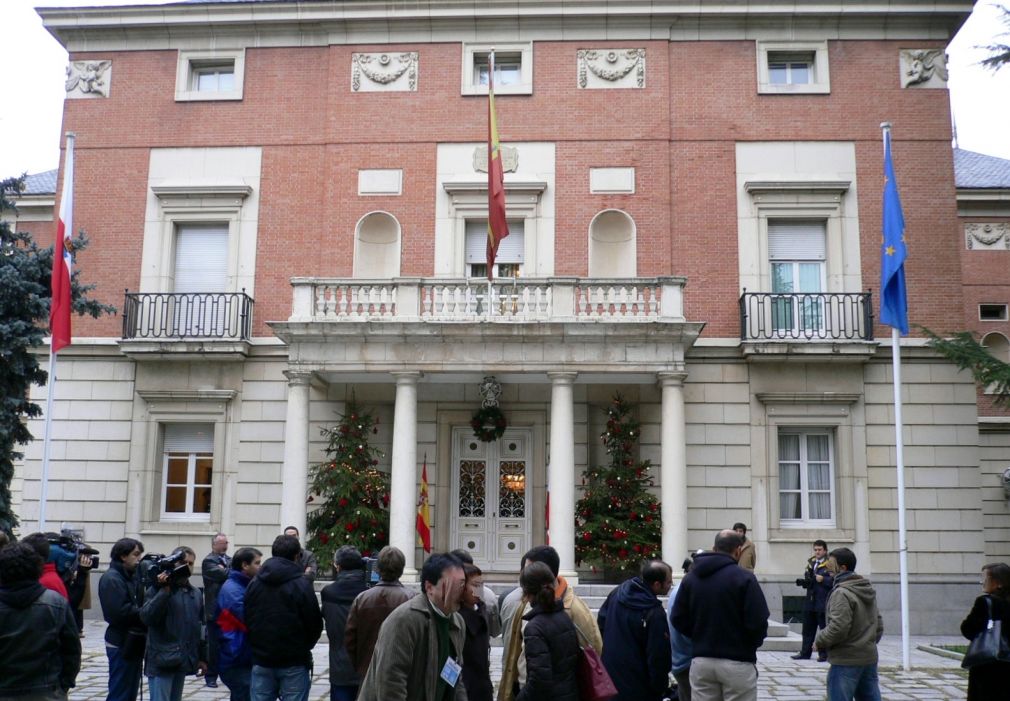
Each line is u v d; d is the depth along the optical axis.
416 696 4.89
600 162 19.62
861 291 19.06
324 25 20.31
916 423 18.61
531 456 19.22
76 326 19.77
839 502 18.47
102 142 20.45
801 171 19.52
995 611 6.95
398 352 17.28
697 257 19.27
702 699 6.52
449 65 20.16
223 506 18.98
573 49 20.06
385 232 19.83
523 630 5.78
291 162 20.11
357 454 18.25
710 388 18.80
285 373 17.45
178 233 20.30
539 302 17.47
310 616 7.27
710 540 18.31
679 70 19.95
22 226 24.53
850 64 19.81
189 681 11.32
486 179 19.59
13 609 5.60
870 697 7.63
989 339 26.50
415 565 17.91
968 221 27.03
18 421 16.66
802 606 18.05
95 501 19.19
